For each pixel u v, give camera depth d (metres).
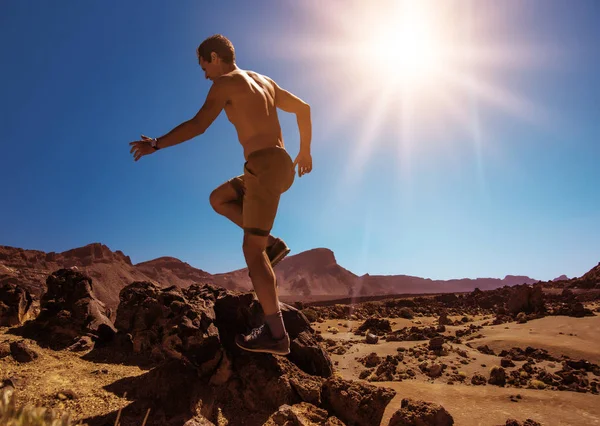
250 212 3.42
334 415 5.33
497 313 29.75
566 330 20.06
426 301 41.38
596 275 51.59
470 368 12.90
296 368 5.97
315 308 31.00
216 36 3.67
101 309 9.45
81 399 5.33
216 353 5.79
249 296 6.70
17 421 1.37
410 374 11.88
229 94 3.36
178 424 4.91
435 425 5.40
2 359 6.70
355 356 14.45
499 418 7.95
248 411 5.30
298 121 4.23
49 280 9.59
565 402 9.27
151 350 7.75
